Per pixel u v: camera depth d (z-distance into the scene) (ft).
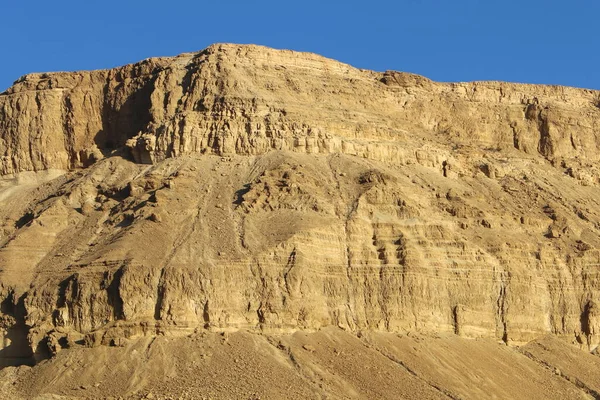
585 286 451.53
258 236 408.46
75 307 390.21
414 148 478.59
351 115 482.28
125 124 494.18
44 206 450.71
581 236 472.44
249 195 425.28
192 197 430.61
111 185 451.94
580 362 427.74
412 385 374.43
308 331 392.06
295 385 362.12
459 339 415.44
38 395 363.97
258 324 388.98
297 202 424.05
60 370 373.40
